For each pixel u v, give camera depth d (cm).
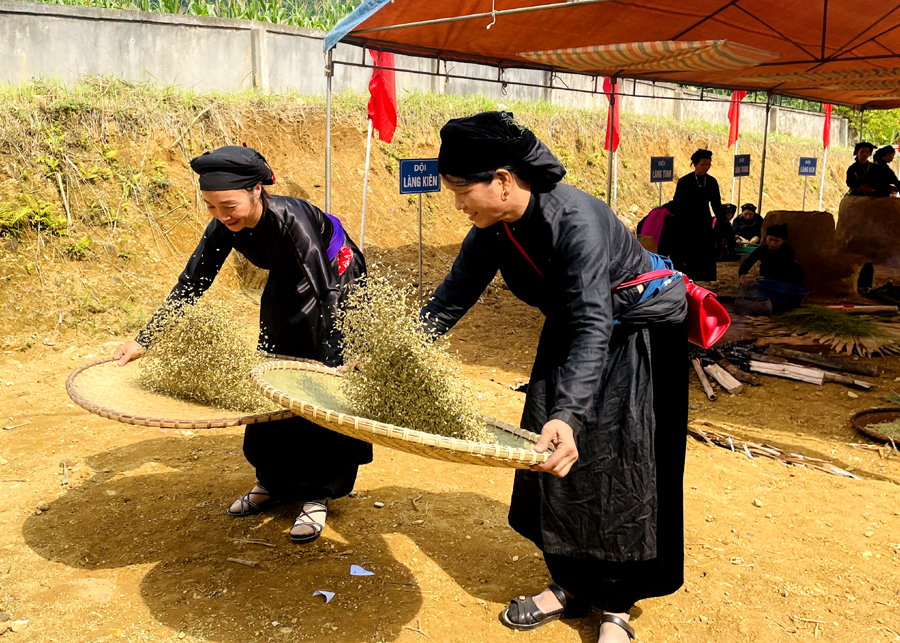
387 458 463
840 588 331
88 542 353
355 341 279
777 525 391
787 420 564
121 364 322
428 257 1008
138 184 801
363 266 350
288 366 294
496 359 699
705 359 668
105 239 750
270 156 975
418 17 724
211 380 305
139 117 835
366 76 1209
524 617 298
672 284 274
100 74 873
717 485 441
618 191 1516
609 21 822
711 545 367
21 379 591
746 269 899
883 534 383
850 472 473
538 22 796
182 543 354
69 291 696
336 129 1054
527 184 250
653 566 283
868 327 752
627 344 271
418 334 270
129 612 300
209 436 490
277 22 1206
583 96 1628
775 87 1273
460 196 247
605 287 248
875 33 910
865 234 1202
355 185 1040
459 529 376
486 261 290
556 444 229
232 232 330
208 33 992
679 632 301
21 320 660
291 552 349
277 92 1062
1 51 816
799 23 861
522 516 295
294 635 290
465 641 291
